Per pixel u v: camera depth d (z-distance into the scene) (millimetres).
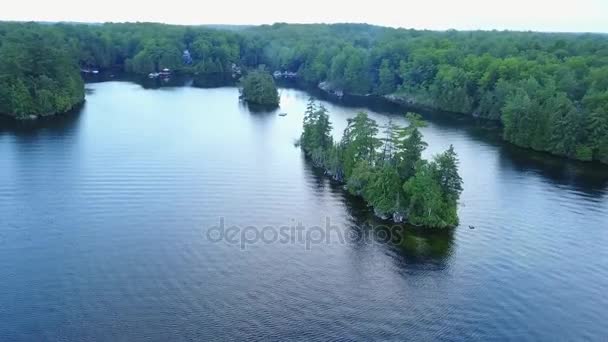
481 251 96562
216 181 126312
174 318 76312
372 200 112875
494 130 190875
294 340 72750
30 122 178250
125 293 81625
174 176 128625
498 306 80812
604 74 196500
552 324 76938
